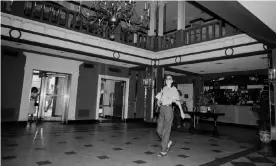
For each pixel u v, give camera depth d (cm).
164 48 880
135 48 859
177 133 695
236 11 300
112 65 1007
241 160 368
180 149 446
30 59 772
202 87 1141
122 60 818
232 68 916
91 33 729
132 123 963
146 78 925
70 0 937
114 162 331
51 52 787
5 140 464
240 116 977
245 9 294
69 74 875
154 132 686
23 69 755
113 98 1141
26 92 761
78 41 700
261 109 638
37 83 968
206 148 465
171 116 386
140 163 331
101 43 759
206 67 912
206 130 792
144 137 580
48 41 636
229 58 674
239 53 637
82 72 909
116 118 1111
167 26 1241
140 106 1099
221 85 1145
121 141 511
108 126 817
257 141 569
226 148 470
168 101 387
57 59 839
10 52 723
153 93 902
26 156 344
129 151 409
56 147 418
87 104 915
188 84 1212
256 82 1008
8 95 716
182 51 813
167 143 384
